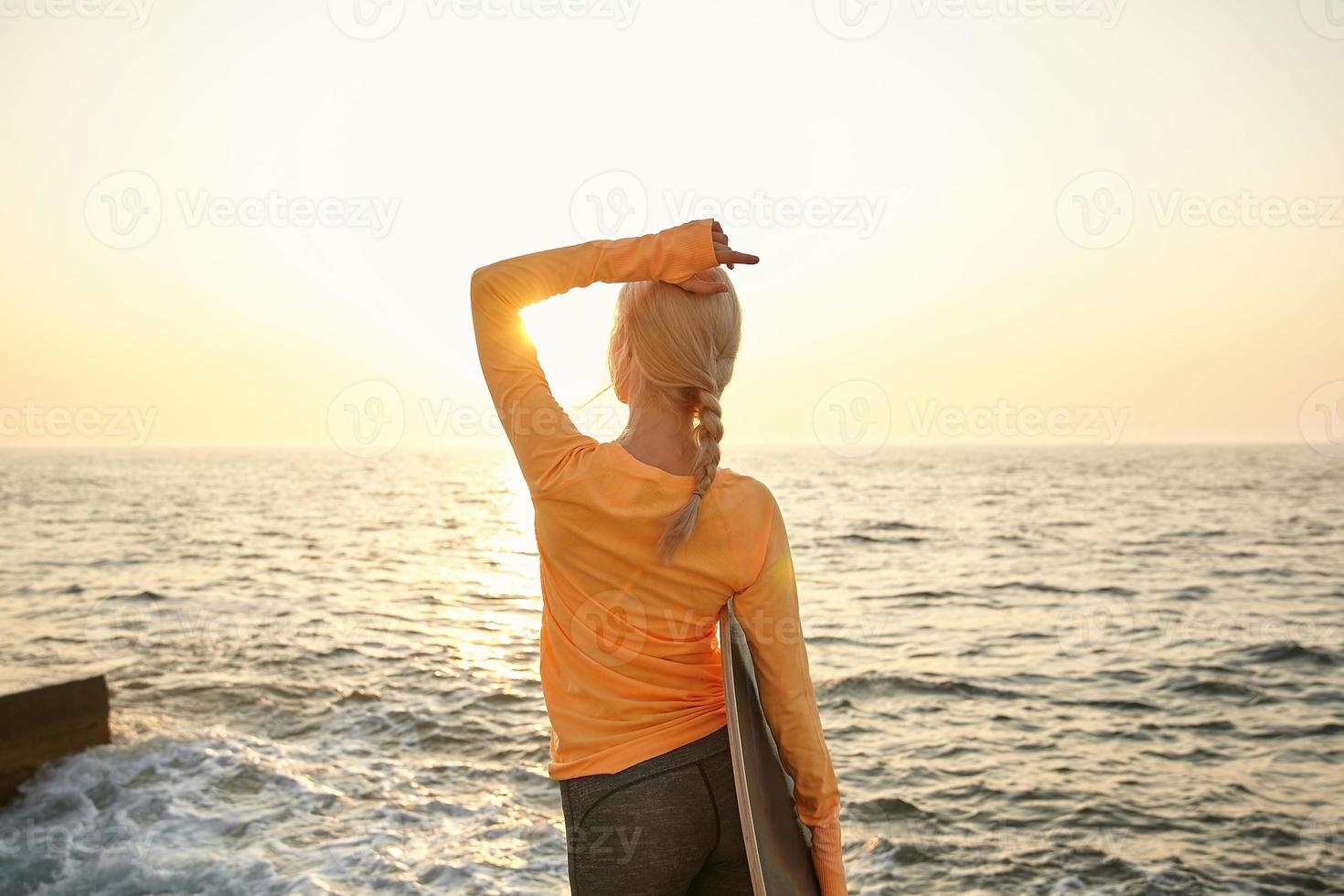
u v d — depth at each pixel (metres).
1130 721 10.33
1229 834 6.97
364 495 63.84
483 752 7.94
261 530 36.38
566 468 1.30
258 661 11.95
